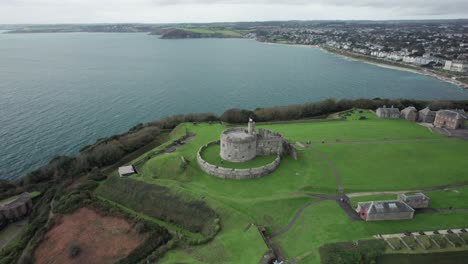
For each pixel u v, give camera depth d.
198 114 143.88
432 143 105.38
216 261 56.25
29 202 85.38
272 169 85.38
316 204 71.25
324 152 97.94
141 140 115.94
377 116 142.75
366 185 78.44
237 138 86.12
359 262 53.47
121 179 85.56
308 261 54.72
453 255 54.78
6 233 77.38
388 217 64.31
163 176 85.75
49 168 99.06
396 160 92.38
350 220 64.88
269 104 183.00
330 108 154.00
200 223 67.94
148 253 61.06
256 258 55.66
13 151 117.06
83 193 81.06
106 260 60.25
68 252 63.03
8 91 198.25
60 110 163.38
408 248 55.84
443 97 196.88
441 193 74.38
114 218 71.19
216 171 83.19
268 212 68.81
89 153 102.62
